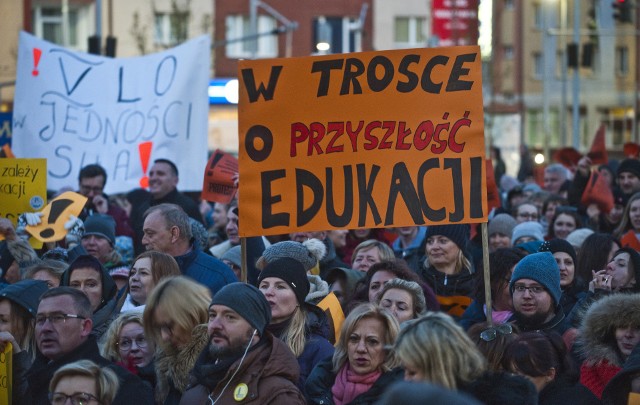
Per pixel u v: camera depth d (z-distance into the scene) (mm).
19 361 8352
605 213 15672
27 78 15992
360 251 11469
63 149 15844
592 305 8641
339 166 9344
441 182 9242
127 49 48750
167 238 10469
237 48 52531
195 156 15430
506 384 6734
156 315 8016
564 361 7766
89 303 8141
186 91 15469
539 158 27516
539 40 64750
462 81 9281
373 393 7613
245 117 9414
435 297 9875
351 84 9375
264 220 9328
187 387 7766
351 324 7855
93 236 12219
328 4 54438
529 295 9180
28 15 45062
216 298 7496
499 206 16141
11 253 11125
